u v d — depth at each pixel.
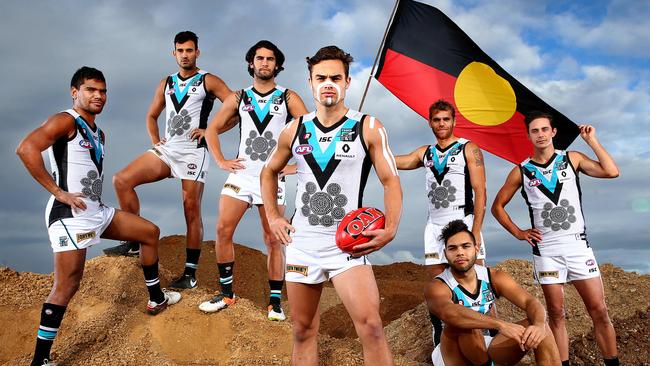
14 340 5.57
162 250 9.33
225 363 5.40
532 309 4.45
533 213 5.73
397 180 3.78
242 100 5.85
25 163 4.71
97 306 6.02
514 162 7.34
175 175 6.38
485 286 4.72
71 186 4.97
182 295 6.27
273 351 5.43
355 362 5.16
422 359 6.66
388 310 9.14
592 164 5.58
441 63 7.41
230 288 6.07
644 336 6.60
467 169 5.78
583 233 5.58
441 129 5.84
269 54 5.70
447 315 4.42
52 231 4.95
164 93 6.57
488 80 7.32
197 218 6.50
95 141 5.17
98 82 5.06
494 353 4.52
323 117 3.85
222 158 5.82
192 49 6.35
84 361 5.31
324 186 3.81
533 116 5.61
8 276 6.40
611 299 7.38
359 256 3.68
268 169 4.11
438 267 5.89
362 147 3.78
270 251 6.08
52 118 4.91
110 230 5.36
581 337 6.74
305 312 4.01
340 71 3.74
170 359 5.44
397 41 7.48
